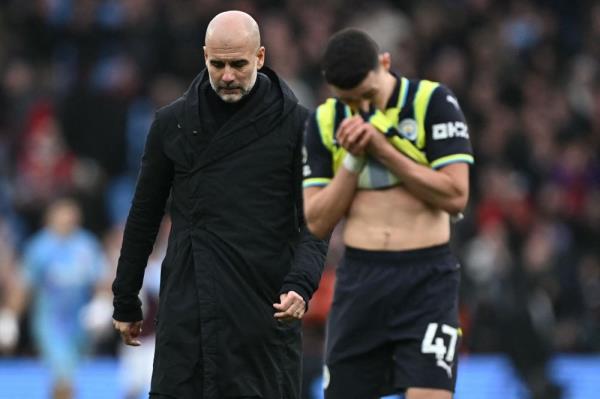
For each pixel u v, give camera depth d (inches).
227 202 884.0
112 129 2322.8
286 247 896.9
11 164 2317.9
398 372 892.0
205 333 874.8
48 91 2422.5
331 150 906.1
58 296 1667.1
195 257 880.9
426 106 888.9
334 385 912.9
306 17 2519.7
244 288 880.9
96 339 1791.3
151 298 1583.4
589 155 2438.5
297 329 908.0
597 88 2628.0
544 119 2475.4
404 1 2667.3
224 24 861.2
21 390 1717.5
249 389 879.7
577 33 2775.6
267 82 896.9
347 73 865.5
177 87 2400.3
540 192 2338.8
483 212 2192.4
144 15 2475.4
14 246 2079.2
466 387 1705.2
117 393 1710.1
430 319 887.1
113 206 2293.3
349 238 909.8
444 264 896.9
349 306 902.4
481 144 2354.8
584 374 1769.2
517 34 2679.6
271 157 890.7
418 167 876.6
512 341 1643.7
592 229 2332.7
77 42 2492.6
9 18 2608.3
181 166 888.9
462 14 2642.7
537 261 1985.7
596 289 2150.6
